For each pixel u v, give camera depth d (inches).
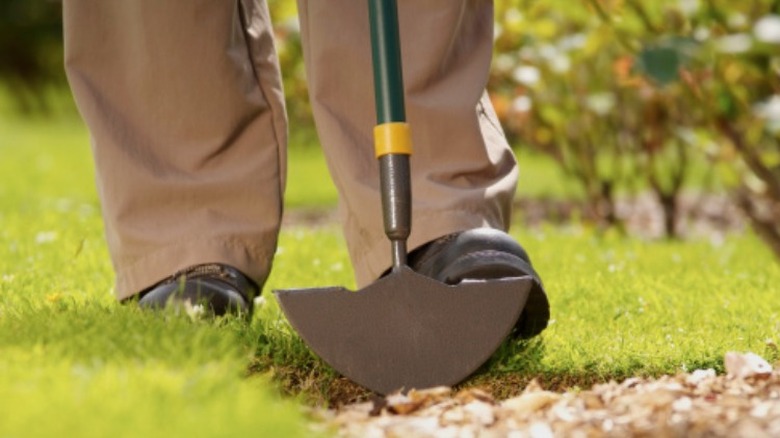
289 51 222.1
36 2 691.4
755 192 202.4
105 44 114.8
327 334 94.4
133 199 114.7
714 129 193.3
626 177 259.3
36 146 452.1
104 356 87.4
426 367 93.7
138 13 112.0
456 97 108.7
